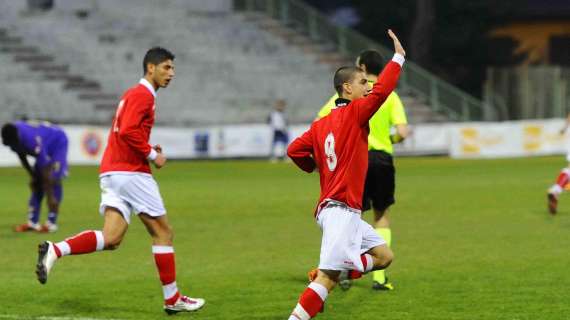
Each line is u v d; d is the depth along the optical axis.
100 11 94.31
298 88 90.94
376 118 22.69
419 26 101.62
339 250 16.95
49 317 19.64
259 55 93.88
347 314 19.89
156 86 19.70
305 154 17.91
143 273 25.00
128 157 19.62
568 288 22.44
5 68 82.19
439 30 103.94
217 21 97.25
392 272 24.86
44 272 18.66
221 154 75.81
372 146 22.72
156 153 19.50
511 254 27.59
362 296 21.73
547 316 19.55
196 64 90.75
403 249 28.77
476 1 103.62
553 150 80.31
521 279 23.62
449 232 32.53
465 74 105.81
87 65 86.12
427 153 78.88
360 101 17.16
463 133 79.06
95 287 23.03
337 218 17.09
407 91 91.19
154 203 19.72
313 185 52.50
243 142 76.31
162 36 92.56
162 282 19.88
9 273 25.11
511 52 117.25
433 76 96.19
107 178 19.70
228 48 93.81
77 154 69.50
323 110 22.61
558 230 32.81
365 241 17.95
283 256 27.80
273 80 90.94
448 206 40.78
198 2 99.50
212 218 37.25
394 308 20.44
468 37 103.00
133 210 19.84
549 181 53.69
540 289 22.34
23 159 32.91
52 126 33.38
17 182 54.94
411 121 86.69
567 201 42.88
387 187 22.81
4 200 44.72
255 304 21.03
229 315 19.95
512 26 117.19
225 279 24.12
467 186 50.72
